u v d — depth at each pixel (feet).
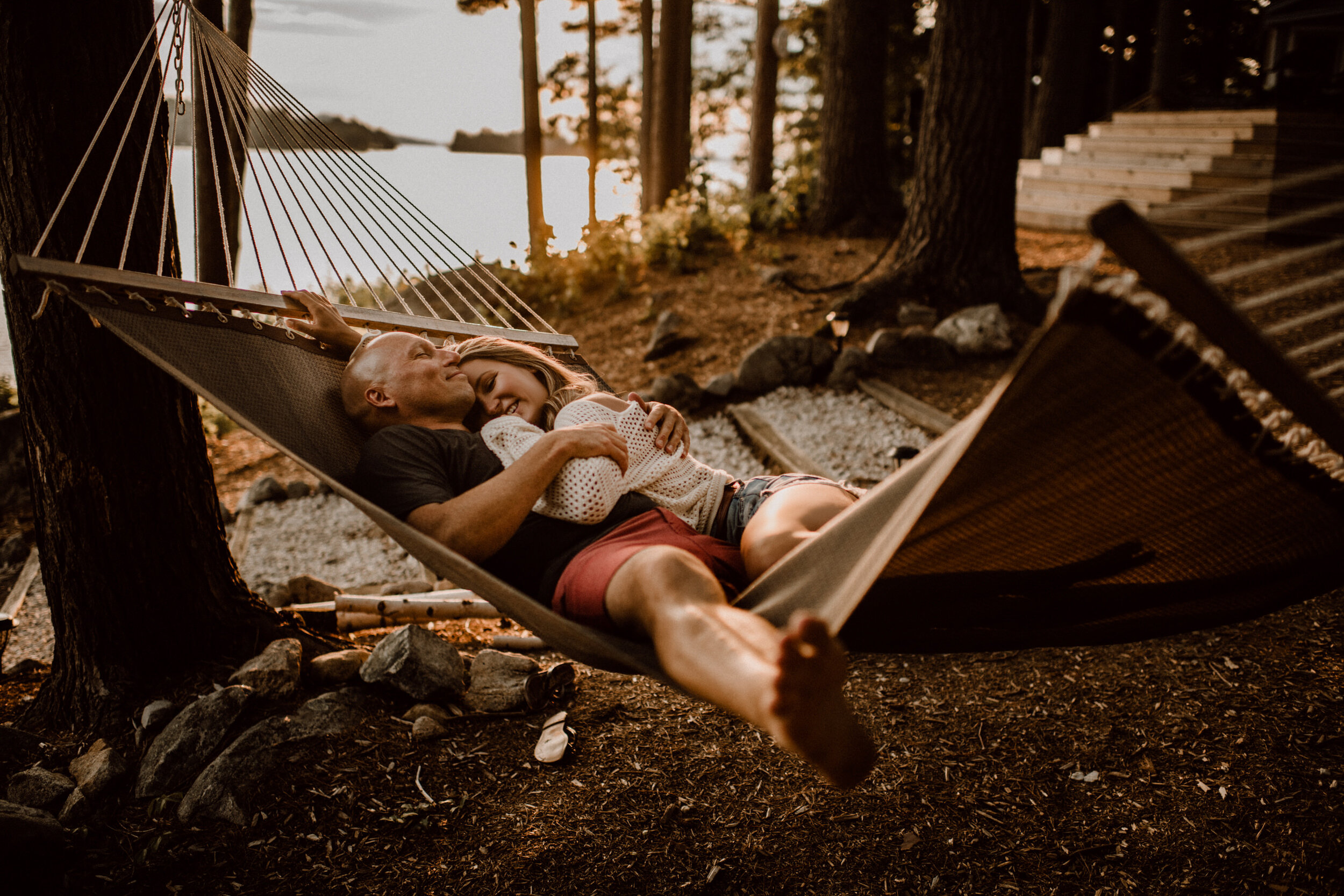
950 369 24.67
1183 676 10.91
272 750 9.57
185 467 10.69
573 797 9.26
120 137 9.45
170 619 10.68
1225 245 31.24
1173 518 5.40
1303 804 8.69
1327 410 4.32
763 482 7.62
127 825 8.83
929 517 5.16
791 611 5.57
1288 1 48.29
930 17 65.87
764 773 9.60
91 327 9.60
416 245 10.39
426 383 7.63
